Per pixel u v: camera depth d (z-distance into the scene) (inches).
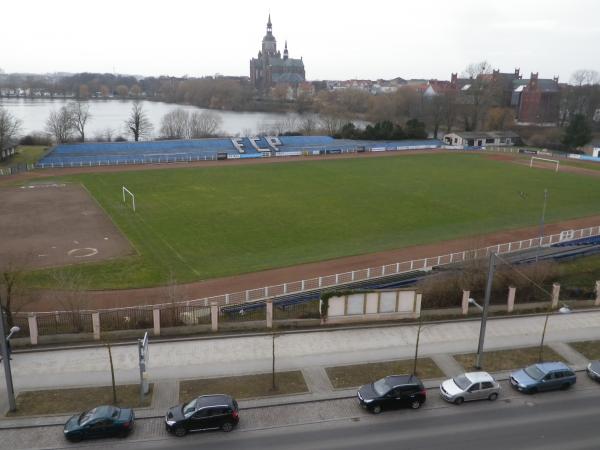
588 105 7249.0
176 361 1325.0
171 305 1518.2
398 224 2642.7
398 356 1379.2
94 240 2310.5
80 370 1277.1
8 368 1081.4
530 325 1583.4
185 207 2913.4
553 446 1007.6
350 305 1557.6
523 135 6451.8
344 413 1120.8
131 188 3395.7
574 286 1879.9
